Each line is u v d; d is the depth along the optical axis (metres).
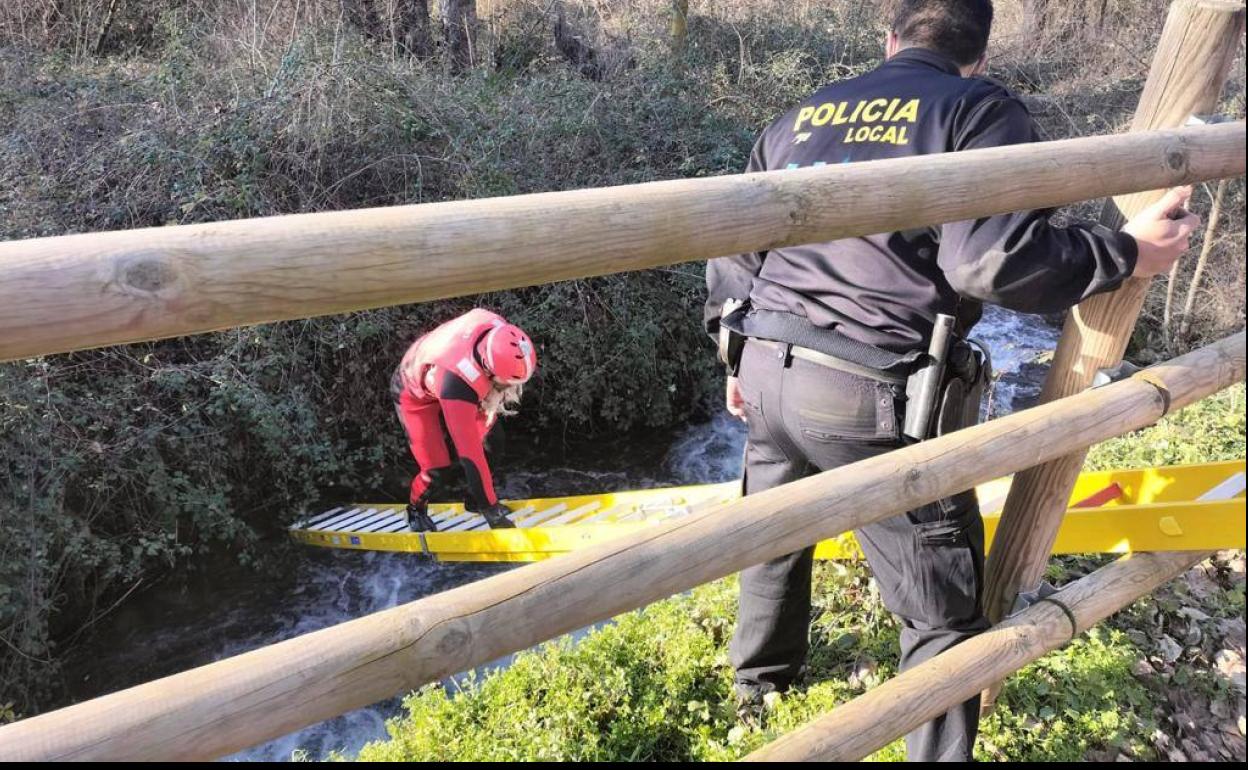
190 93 6.32
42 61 6.70
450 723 2.97
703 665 3.12
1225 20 1.91
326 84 6.15
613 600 1.32
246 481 6.16
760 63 9.88
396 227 0.95
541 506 5.48
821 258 2.11
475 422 4.27
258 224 0.89
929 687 2.03
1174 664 3.14
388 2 8.06
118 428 5.21
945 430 2.01
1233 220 7.09
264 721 1.04
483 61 9.01
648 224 1.10
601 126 7.62
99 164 5.68
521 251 1.02
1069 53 11.15
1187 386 2.09
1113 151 1.58
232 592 5.77
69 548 4.77
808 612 2.85
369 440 6.76
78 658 5.19
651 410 7.28
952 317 1.96
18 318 0.77
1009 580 2.51
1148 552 2.52
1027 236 1.76
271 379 5.85
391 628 1.14
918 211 1.35
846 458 2.11
